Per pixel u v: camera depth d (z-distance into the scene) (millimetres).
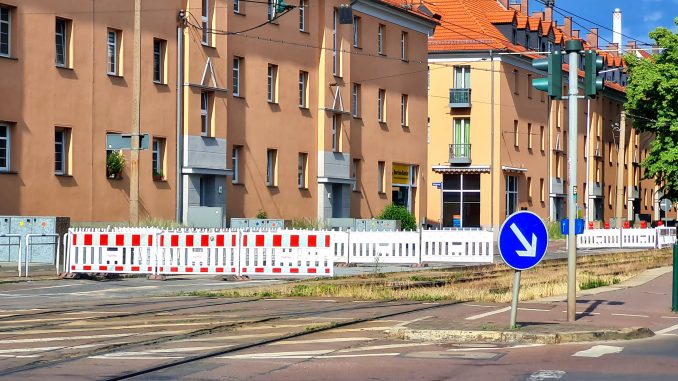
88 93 38156
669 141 72250
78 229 29203
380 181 59312
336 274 32062
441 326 15477
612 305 21203
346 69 54375
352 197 56094
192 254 28734
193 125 43062
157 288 25531
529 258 15203
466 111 74125
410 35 62031
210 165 44062
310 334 15547
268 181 49656
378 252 38000
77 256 28812
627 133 102750
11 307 20109
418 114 63094
